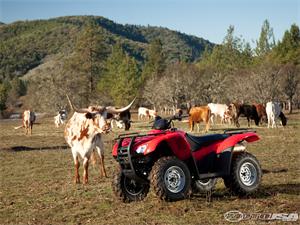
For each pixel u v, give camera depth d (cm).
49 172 1338
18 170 1412
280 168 1254
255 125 3553
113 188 883
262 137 2255
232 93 6044
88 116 1124
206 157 895
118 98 7481
